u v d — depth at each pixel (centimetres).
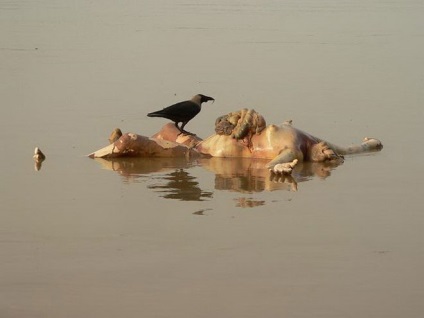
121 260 2355
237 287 2178
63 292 2145
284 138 3456
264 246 2464
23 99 4544
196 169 3344
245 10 8419
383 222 2681
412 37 6781
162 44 6384
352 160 3481
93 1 9156
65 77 5141
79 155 3522
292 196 2972
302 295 2131
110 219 2706
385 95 4688
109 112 4288
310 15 8075
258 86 4909
